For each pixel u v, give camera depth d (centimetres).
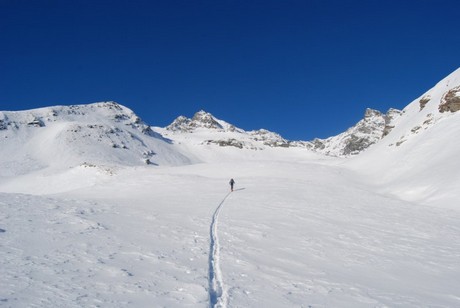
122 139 15588
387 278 1073
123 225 1496
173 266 962
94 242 1148
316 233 1705
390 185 5584
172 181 4597
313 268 1115
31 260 888
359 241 1596
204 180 4675
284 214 2212
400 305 819
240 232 1587
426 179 4828
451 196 3653
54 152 12375
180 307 668
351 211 2475
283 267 1089
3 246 994
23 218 1429
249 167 6888
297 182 4375
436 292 964
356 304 803
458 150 5441
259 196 3152
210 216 2005
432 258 1380
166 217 1834
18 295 645
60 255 961
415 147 6862
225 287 831
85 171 7331
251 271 998
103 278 802
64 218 1501
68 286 725
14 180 8194
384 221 2184
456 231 2014
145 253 1074
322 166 7350
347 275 1067
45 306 608
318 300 809
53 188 6838
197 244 1270
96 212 1777
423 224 2162
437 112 7912
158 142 18612
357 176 7094
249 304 736
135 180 4809
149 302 680
